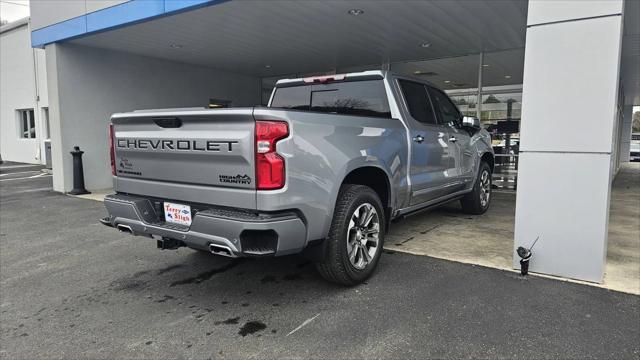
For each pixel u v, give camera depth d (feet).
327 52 34.55
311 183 10.48
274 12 23.71
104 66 34.14
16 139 63.31
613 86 11.59
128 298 12.17
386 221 14.19
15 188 35.29
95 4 27.53
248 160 9.82
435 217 21.49
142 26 26.61
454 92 40.88
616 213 23.43
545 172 12.71
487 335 9.60
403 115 14.89
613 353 8.85
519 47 32.35
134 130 12.29
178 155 11.14
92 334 10.12
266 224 9.56
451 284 12.51
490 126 36.52
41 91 57.31
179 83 40.27
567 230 12.58
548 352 8.90
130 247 17.29
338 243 11.59
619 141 53.26
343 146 11.55
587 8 11.67
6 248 17.44
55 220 22.68
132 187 12.60
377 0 21.86
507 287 12.22
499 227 19.26
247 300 11.82
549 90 12.38
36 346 9.62
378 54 35.09
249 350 9.24
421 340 9.45
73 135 32.55
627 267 13.78
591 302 11.17
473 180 20.84
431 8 23.15
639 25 22.80
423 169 15.93
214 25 26.37
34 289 12.99
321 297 11.87
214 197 10.55
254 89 48.67
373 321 10.37
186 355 9.10
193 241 10.57
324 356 8.91
